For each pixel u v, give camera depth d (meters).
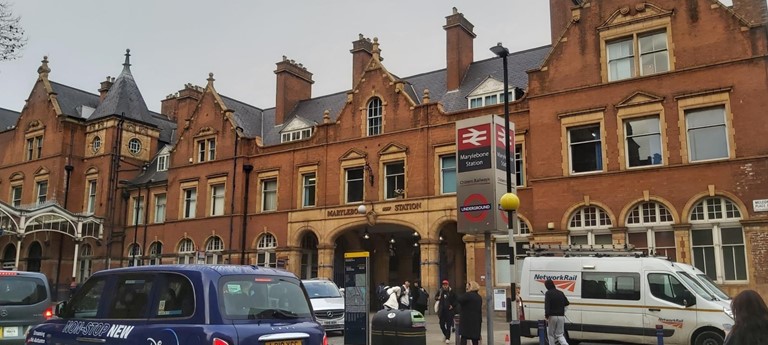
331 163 34.47
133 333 8.39
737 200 22.22
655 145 24.44
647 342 16.75
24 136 48.94
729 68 23.14
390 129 32.56
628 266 17.52
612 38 25.78
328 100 39.62
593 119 25.64
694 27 24.09
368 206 32.38
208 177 39.28
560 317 15.76
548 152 26.50
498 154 17.17
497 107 29.33
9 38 16.14
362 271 18.38
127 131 46.12
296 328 8.50
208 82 41.12
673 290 16.61
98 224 43.41
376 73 33.66
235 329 7.85
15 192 49.19
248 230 37.12
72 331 9.27
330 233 33.59
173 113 53.94
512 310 16.77
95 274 9.81
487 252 16.64
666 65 24.62
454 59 33.72
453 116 30.55
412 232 35.28
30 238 45.62
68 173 45.62
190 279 8.30
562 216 25.61
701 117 23.69
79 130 46.97
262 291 8.71
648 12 25.09
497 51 19.14
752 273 21.58
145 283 8.81
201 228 38.94
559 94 26.59
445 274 32.94
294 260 34.75
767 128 22.11
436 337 20.91
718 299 16.17
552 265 18.78
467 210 17.03
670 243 23.52
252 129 41.09
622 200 24.47
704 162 23.06
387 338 15.46
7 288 13.18
